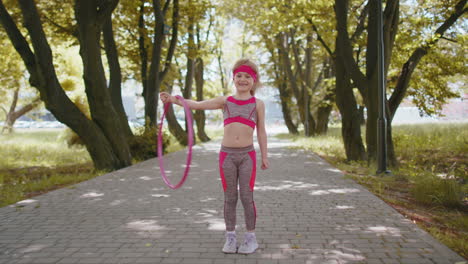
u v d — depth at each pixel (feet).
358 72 32.50
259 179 25.84
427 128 64.08
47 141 68.59
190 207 17.81
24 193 22.75
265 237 12.96
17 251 11.82
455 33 39.81
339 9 32.65
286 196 20.01
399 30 40.91
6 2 38.19
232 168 11.24
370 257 10.94
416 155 38.14
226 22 94.07
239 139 11.14
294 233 13.39
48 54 28.17
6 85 71.67
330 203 18.21
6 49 58.49
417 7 44.52
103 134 33.04
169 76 64.95
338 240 12.55
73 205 18.37
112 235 13.42
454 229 13.99
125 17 50.44
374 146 31.91
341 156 40.86
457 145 38.32
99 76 32.50
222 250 11.57
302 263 10.56
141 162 37.58
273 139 79.82
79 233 13.70
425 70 42.39
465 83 52.75
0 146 54.70
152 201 19.24
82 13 30.81
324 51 57.47
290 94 96.17
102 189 22.75
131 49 52.44
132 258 11.09
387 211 16.48
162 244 12.35
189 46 57.67
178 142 64.08
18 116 95.04
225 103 11.36
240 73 10.98
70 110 30.19
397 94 34.22
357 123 36.06
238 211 16.72
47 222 15.26
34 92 86.38
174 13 49.78
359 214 16.01
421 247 11.74
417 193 19.13
